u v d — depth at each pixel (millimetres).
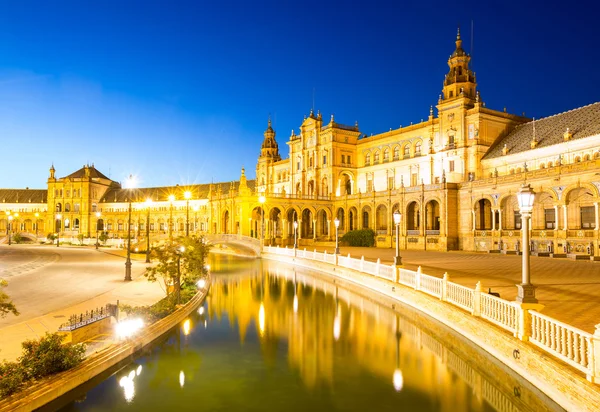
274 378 15492
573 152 52906
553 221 51094
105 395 14172
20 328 18375
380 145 84938
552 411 11734
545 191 48938
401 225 70125
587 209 47594
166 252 26422
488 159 64375
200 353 18391
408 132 78562
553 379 11664
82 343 15203
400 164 80000
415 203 72750
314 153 92250
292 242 83125
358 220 80688
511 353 14039
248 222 80812
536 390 12523
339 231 86562
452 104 69188
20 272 39562
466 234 60375
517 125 69438
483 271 32500
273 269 50875
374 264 33812
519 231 52781
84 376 14328
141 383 15156
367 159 88250
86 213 138000
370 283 33531
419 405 13164
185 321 23906
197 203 124438
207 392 14367
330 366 16578
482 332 16234
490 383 14992
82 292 28203
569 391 10945
